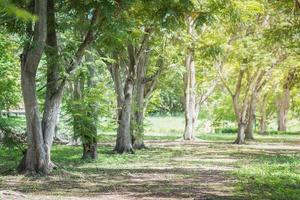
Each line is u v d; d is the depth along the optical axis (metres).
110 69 28.81
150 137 50.12
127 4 16.72
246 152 31.31
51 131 17.73
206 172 19.50
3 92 25.17
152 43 29.12
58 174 17.34
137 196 13.30
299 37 27.98
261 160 25.16
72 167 20.17
